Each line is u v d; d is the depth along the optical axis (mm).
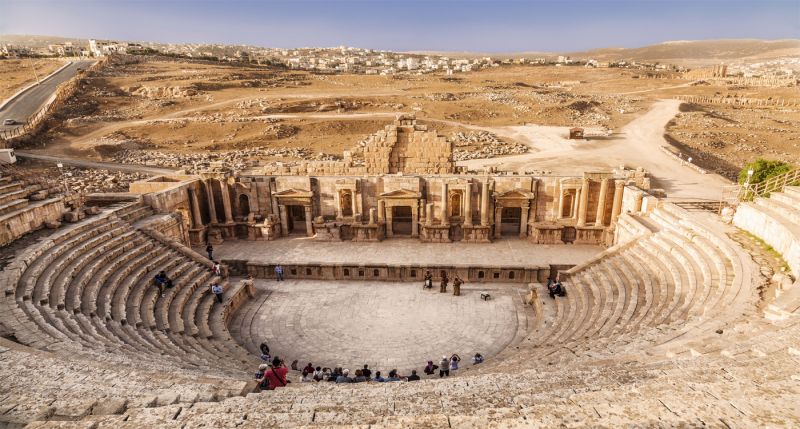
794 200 24109
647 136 85562
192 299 27703
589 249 37969
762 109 126562
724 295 19125
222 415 8625
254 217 41812
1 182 28844
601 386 10031
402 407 9562
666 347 14062
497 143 79125
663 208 32812
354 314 28953
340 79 152500
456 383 12141
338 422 8172
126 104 102125
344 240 40969
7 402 10188
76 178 58500
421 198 39531
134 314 23578
